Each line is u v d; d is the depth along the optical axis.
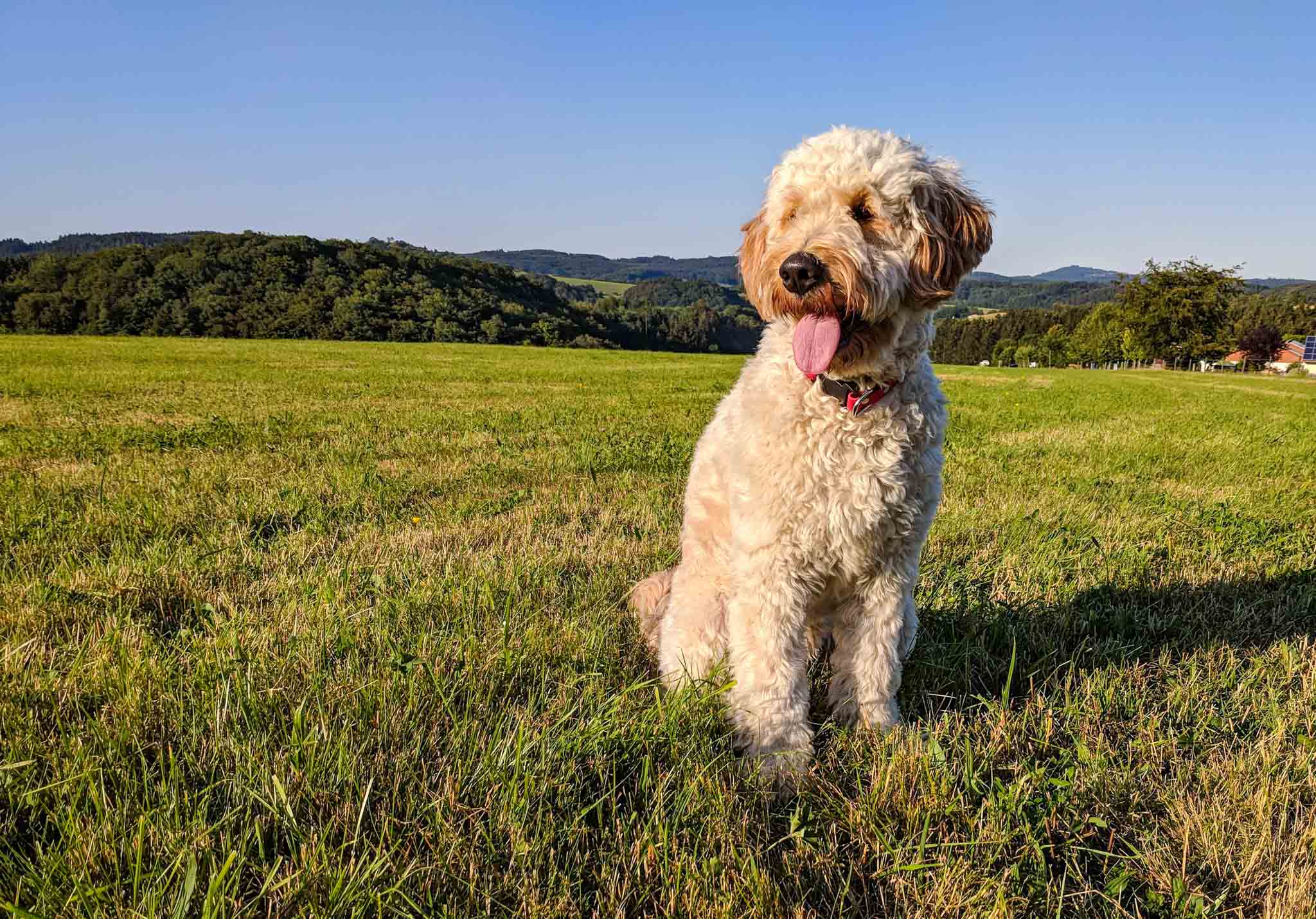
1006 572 1.61
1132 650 1.28
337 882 0.74
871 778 0.97
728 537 1.13
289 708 1.00
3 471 2.46
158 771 0.89
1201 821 0.87
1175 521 2.03
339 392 6.02
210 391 5.85
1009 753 1.01
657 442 3.36
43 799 0.83
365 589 1.43
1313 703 1.11
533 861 0.79
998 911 0.76
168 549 1.60
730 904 0.75
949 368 15.94
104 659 1.09
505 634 1.14
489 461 2.81
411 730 0.97
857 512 1.02
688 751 0.94
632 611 1.35
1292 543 1.83
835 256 1.01
